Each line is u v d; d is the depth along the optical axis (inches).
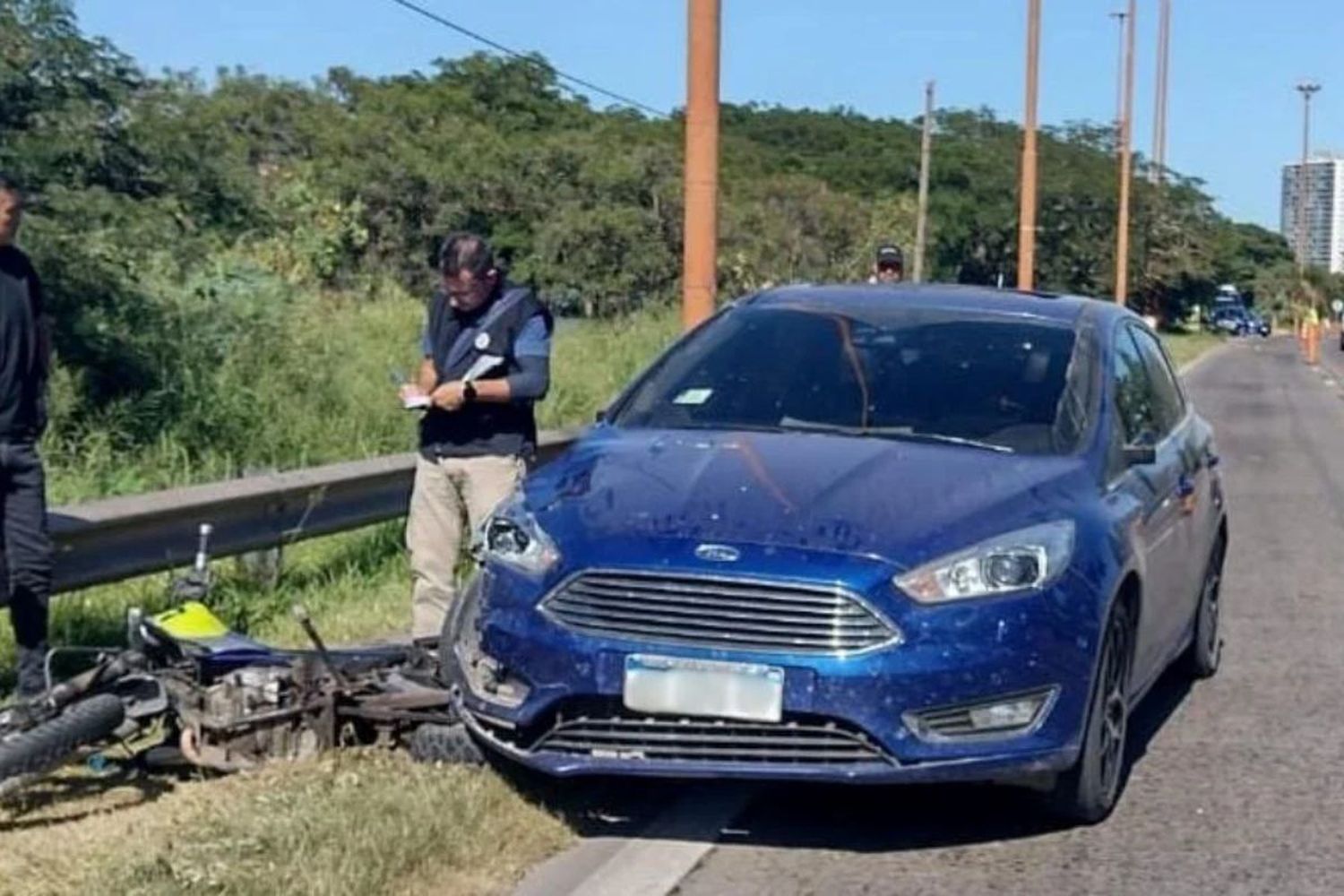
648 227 1678.2
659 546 228.7
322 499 366.6
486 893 215.5
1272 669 362.9
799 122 3073.3
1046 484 251.1
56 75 602.5
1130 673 265.3
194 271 639.8
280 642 327.6
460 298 298.2
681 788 262.8
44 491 268.7
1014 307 302.5
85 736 232.4
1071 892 226.5
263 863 206.5
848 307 302.4
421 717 257.8
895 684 222.1
